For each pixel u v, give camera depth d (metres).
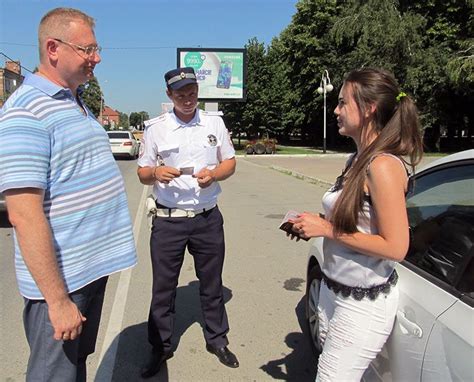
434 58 27.77
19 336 3.92
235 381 3.25
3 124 1.84
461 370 1.67
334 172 17.33
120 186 2.25
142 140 3.42
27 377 2.04
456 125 35.69
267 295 4.85
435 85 28.44
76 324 1.95
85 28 2.04
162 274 3.34
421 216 2.59
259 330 4.03
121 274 5.61
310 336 3.60
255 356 3.60
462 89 27.39
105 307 4.57
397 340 2.11
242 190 13.00
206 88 33.09
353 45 32.66
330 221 2.15
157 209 3.34
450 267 2.09
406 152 1.96
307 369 3.40
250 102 36.31
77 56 2.01
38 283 1.85
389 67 27.91
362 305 2.10
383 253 1.93
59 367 2.01
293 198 11.47
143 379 3.29
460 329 1.75
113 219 2.19
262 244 6.96
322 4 35.53
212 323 3.53
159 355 3.36
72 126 1.99
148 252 6.63
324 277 2.29
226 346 3.55
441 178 2.62
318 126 43.28
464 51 26.83
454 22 30.00
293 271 5.66
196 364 3.48
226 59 32.88
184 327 4.11
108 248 2.17
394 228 1.91
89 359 3.57
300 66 38.16
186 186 3.29
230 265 5.91
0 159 1.80
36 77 2.01
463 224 2.22
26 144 1.82
